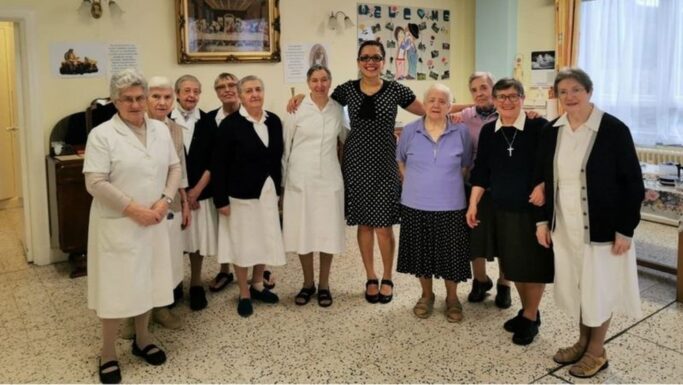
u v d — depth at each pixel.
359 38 5.64
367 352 2.75
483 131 2.82
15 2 3.92
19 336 2.99
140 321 2.66
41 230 4.20
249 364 2.65
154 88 2.87
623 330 2.93
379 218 3.22
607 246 2.32
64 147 4.12
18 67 4.07
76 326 3.12
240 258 3.15
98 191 2.30
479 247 2.97
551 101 5.70
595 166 2.27
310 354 2.74
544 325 3.00
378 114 3.10
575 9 5.49
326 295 3.36
